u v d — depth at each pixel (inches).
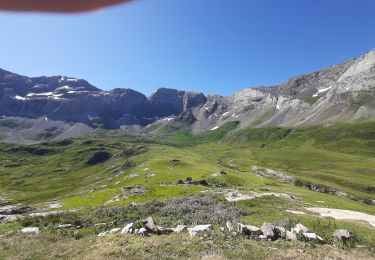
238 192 2785.4
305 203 2591.0
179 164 6446.9
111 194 3425.2
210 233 1328.7
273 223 1596.9
